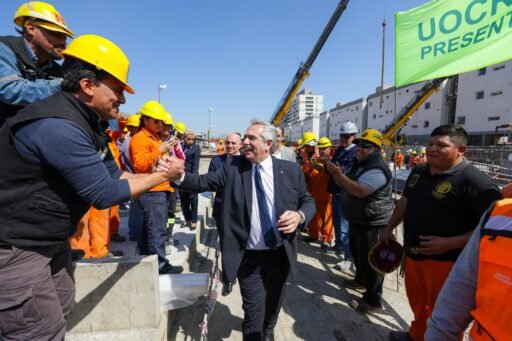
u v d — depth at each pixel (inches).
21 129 48.6
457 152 79.7
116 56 55.1
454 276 42.4
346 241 164.1
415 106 675.4
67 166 49.3
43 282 54.9
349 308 126.0
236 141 151.6
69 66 53.6
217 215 103.5
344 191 131.4
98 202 52.8
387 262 109.1
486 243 35.6
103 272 84.2
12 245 50.8
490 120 1242.6
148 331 86.0
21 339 54.6
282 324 114.2
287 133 4451.3
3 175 49.1
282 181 84.4
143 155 108.7
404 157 824.9
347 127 176.7
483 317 34.4
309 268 166.2
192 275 100.2
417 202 88.4
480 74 1279.5
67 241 67.1
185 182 81.0
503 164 370.0
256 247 82.9
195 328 109.6
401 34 119.6
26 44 72.7
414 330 94.0
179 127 216.4
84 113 54.1
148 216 117.5
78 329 85.6
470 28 102.3
